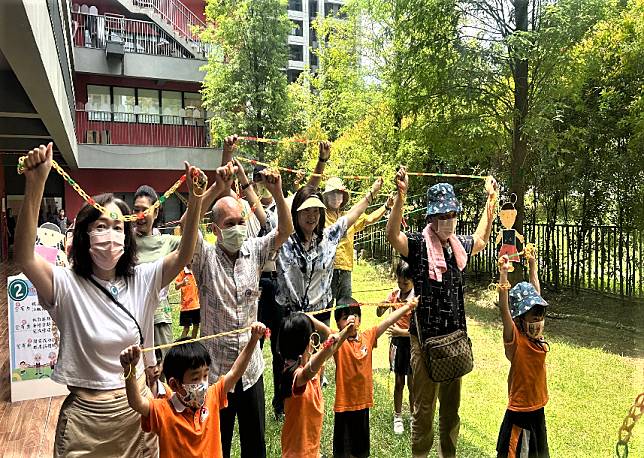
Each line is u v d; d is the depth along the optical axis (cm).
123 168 1478
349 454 297
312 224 319
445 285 280
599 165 618
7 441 345
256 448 264
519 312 291
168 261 222
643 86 571
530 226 708
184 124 1575
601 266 638
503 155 689
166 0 1612
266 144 920
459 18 650
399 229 280
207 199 262
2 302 850
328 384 432
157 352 338
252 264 275
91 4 1537
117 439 207
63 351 205
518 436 286
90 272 209
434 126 679
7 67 667
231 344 265
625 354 477
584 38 583
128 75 1488
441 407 292
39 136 951
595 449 310
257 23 949
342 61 1034
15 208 1443
